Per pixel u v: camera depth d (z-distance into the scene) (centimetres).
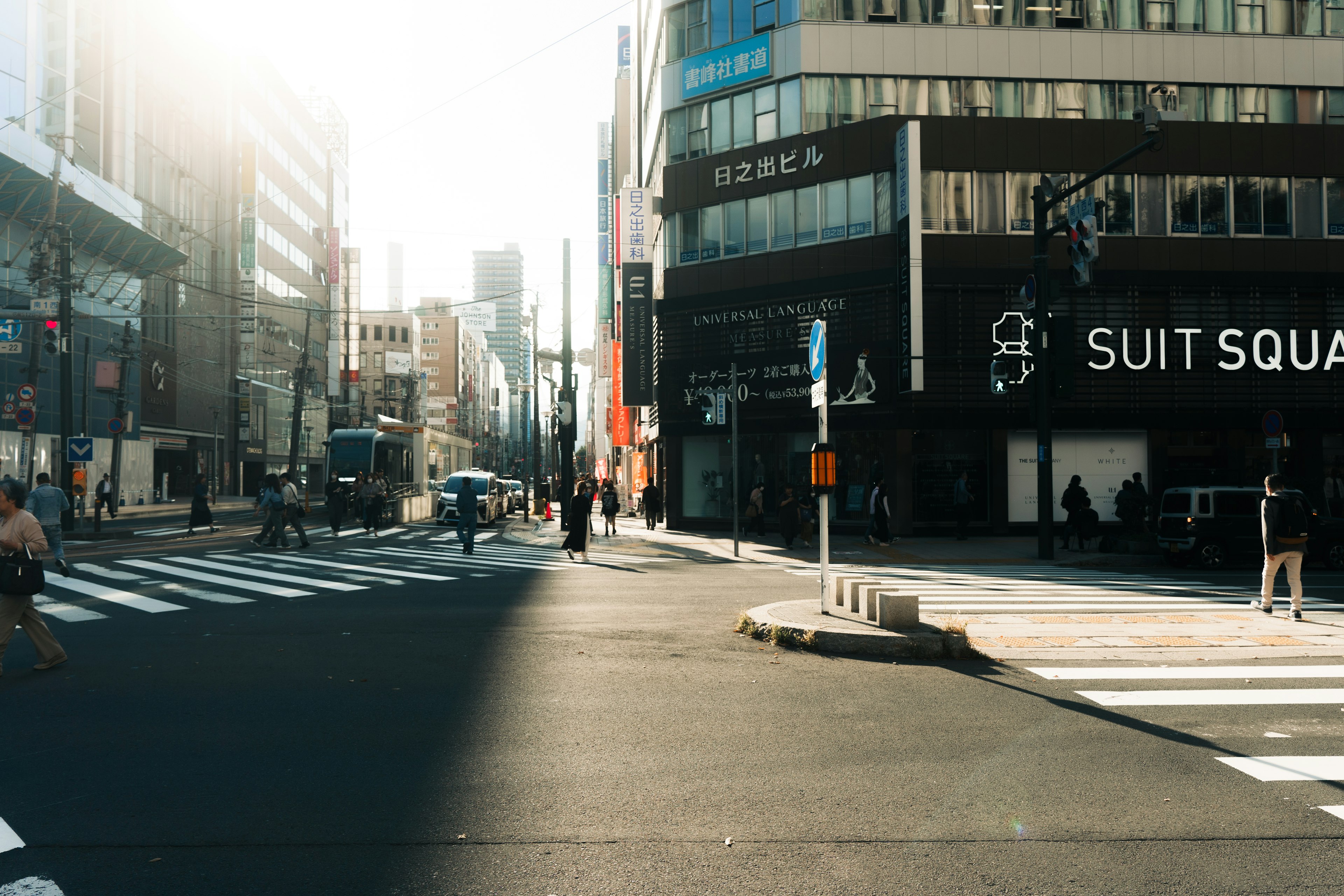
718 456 2934
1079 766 512
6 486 751
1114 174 2559
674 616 1095
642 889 354
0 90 3372
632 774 497
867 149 2566
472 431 13650
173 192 5388
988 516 2531
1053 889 355
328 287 8681
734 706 650
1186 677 749
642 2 4156
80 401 4034
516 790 471
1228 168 2581
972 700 668
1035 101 2644
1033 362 2161
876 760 523
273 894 349
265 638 934
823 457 988
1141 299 2553
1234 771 505
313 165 8238
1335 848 397
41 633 772
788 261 2706
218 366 6056
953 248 2520
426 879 363
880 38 2672
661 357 2973
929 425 2477
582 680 734
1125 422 2520
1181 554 1730
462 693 688
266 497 2144
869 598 911
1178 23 2664
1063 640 903
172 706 646
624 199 3209
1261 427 2542
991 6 2666
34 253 3728
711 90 2873
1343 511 2511
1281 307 2580
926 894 351
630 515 4747
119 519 3650
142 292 4809
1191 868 375
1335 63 2680
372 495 2692
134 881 360
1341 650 859
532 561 1888
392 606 1189
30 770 502
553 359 3688
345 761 520
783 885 359
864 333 2564
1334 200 2605
